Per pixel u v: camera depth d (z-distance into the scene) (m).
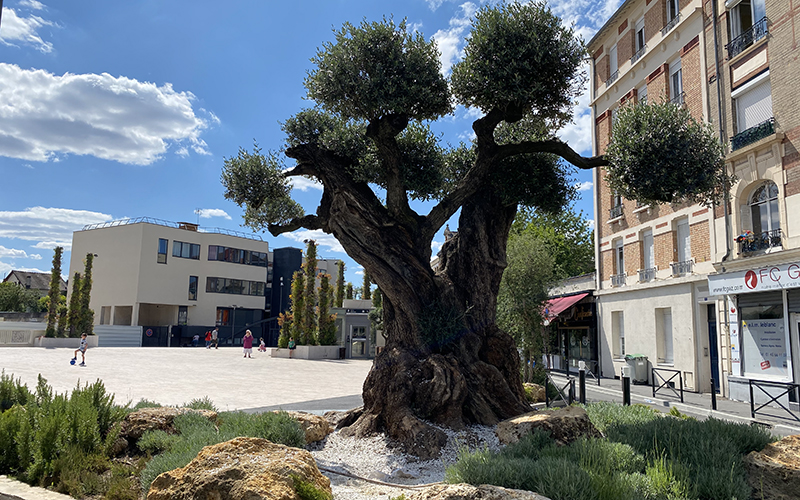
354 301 44.25
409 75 8.91
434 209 9.61
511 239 20.03
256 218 11.27
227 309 57.75
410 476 6.38
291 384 18.92
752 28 16.19
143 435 6.96
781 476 5.00
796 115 14.64
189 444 5.94
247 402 14.13
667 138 8.30
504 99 8.97
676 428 6.47
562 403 12.56
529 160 10.26
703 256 18.06
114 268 52.09
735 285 15.97
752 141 16.00
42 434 6.34
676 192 8.68
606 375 23.95
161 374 21.02
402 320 9.02
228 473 4.31
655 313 20.69
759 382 13.55
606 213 24.64
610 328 23.86
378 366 8.84
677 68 19.95
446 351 8.91
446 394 8.06
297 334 36.84
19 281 77.06
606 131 24.80
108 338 47.28
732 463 5.27
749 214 16.41
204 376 20.83
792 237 14.60
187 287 54.22
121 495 5.29
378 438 7.96
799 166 14.48
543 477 4.50
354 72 8.82
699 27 18.42
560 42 8.93
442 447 7.29
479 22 9.14
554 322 29.70
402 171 9.49
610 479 4.52
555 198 10.40
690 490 4.82
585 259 40.47
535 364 17.45
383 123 9.08
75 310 39.53
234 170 10.33
